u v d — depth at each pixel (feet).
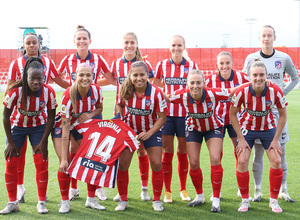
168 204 14.05
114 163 12.91
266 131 13.50
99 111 14.05
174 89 16.02
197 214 12.85
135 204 14.02
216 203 13.14
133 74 12.91
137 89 13.32
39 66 12.39
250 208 13.38
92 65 16.43
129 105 13.50
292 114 39.45
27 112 12.82
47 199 14.39
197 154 13.67
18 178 14.24
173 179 17.40
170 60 16.10
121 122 13.43
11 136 12.98
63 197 13.14
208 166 19.19
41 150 12.91
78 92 13.17
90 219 12.41
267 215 12.62
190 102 13.33
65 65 16.67
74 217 12.59
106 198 14.89
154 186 13.38
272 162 13.05
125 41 16.14
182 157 14.75
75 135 14.03
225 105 14.94
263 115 13.15
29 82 12.22
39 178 12.98
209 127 13.62
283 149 14.43
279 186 13.07
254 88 12.80
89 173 12.85
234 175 17.48
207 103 13.20
